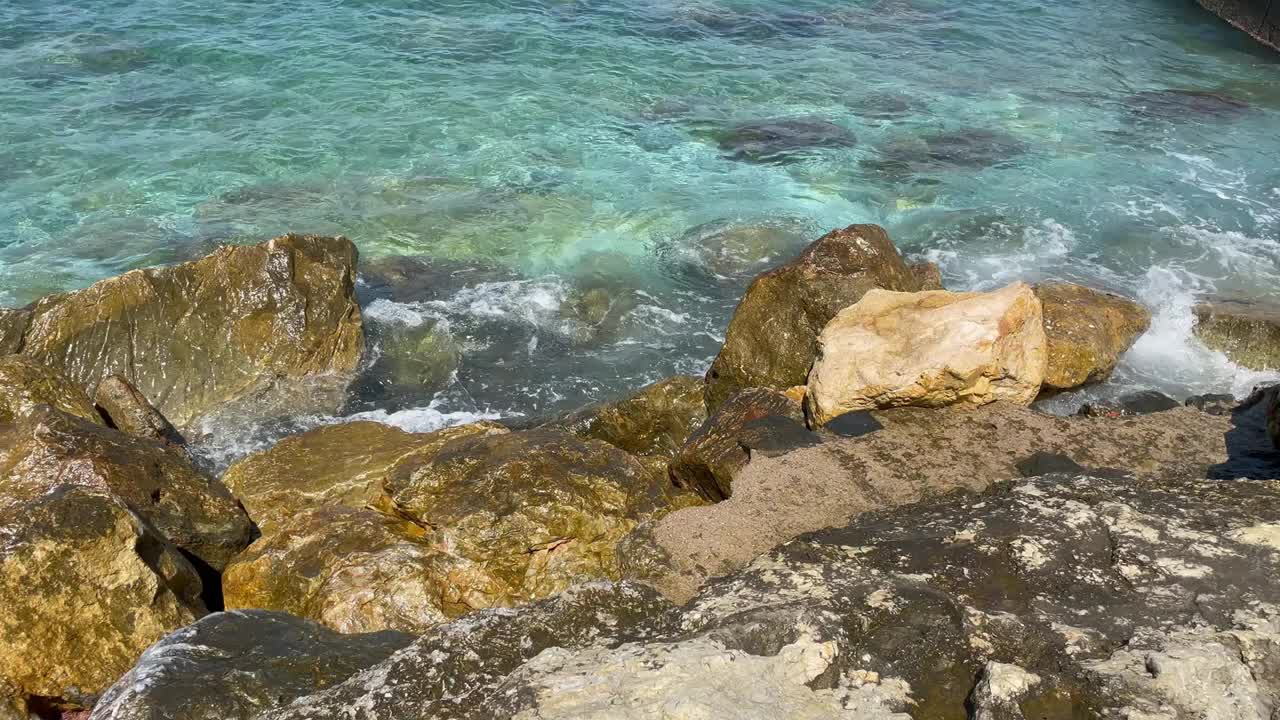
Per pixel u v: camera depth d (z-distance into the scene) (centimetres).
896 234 1769
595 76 2388
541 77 2362
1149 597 651
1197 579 663
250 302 1361
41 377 1138
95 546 757
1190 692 549
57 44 2370
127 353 1323
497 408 1353
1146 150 2130
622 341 1481
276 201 1817
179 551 892
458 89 2275
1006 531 730
